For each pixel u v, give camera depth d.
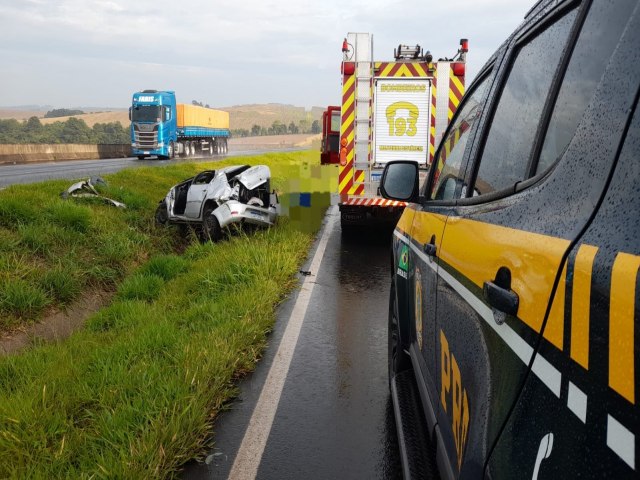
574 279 1.08
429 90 10.18
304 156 44.44
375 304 6.61
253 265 7.53
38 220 8.36
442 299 2.27
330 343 5.29
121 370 4.16
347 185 10.51
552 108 1.61
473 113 2.69
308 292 7.16
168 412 3.55
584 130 1.28
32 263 7.10
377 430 3.66
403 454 2.52
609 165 1.11
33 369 4.40
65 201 9.53
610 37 1.33
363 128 10.34
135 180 15.66
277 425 3.72
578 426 0.99
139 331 5.22
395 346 3.81
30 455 3.04
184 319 5.70
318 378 4.48
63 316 6.45
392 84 10.22
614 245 0.99
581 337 1.02
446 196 2.79
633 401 0.85
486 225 1.78
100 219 9.64
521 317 1.31
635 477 0.83
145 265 8.44
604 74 1.25
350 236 11.62
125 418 3.46
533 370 1.21
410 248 3.37
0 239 7.30
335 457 3.34
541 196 1.42
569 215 1.21
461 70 10.10
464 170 2.48
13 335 5.69
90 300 7.13
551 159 1.50
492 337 1.52
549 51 1.80
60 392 3.87
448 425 2.04
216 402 3.93
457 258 2.03
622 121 1.11
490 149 2.19
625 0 1.31
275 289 6.87
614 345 0.91
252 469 3.21
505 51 2.37
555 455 1.05
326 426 3.71
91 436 3.29
